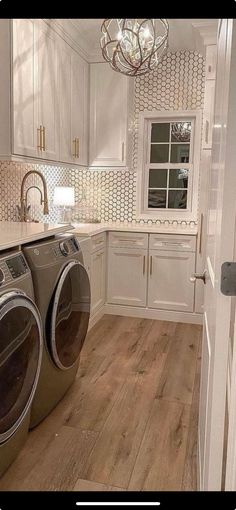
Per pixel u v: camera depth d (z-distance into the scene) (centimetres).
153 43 247
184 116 409
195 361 298
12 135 257
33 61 279
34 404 205
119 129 397
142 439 203
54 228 231
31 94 279
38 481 171
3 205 314
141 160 427
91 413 225
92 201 450
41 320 198
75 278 233
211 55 325
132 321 388
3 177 312
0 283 158
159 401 240
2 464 170
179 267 381
